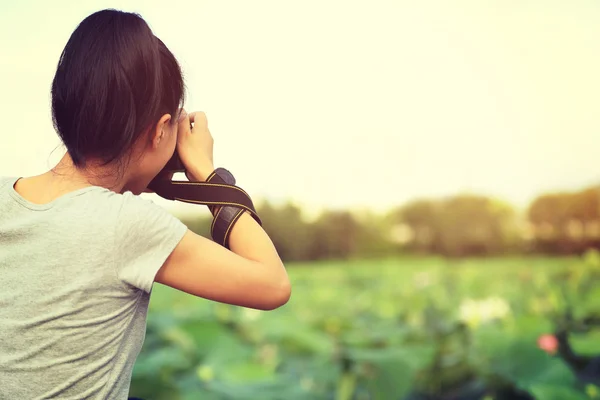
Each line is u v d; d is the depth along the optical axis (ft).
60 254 3.67
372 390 9.14
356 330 12.60
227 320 12.42
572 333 10.94
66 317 3.63
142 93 3.86
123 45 3.84
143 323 4.00
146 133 3.99
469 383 9.57
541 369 9.12
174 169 4.42
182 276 3.86
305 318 13.79
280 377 9.44
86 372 3.67
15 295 3.67
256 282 3.94
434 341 11.12
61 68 3.92
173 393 8.65
